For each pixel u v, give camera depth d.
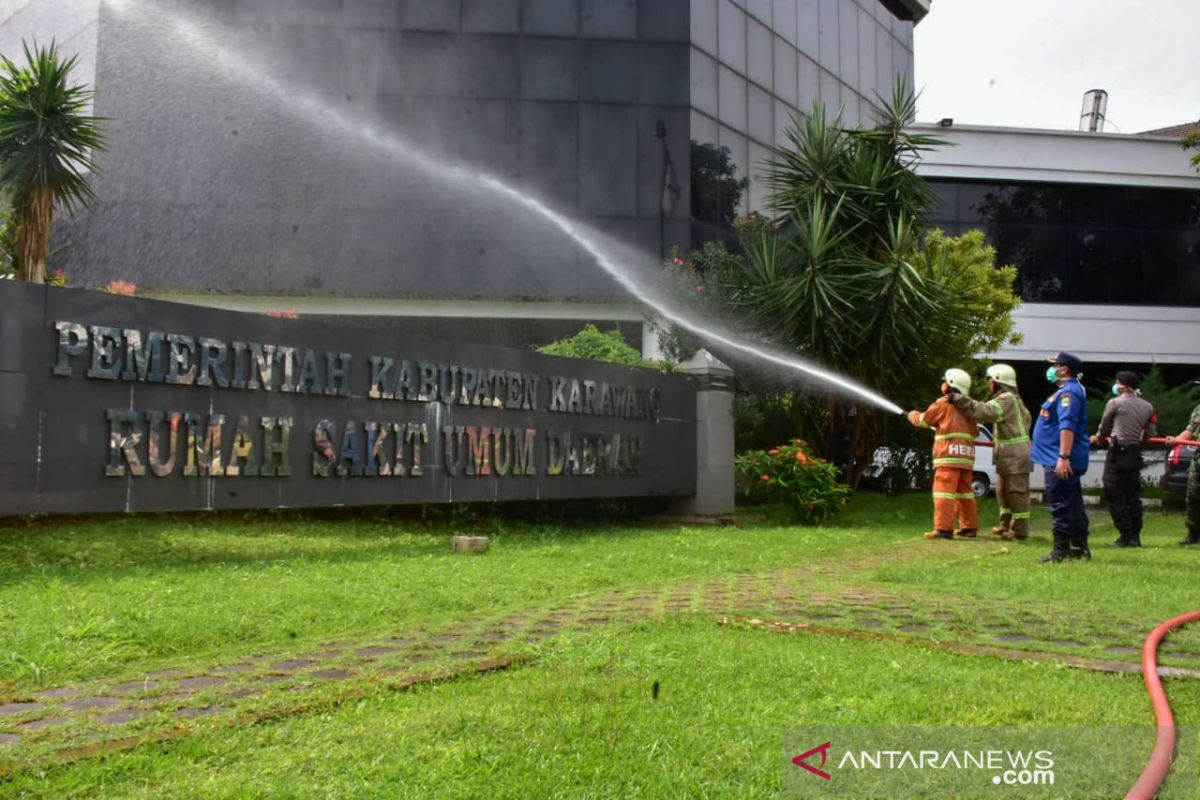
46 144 13.05
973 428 12.50
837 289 16.30
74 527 8.92
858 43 27.22
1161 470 25.61
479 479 11.20
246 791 2.99
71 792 3.02
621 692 4.09
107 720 3.83
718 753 3.32
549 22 19.89
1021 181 30.17
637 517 14.62
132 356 8.09
